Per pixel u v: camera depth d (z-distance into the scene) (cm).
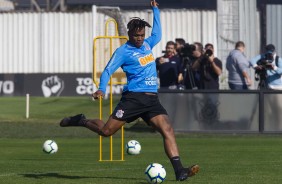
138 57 3047
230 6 8300
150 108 3067
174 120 5941
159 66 6012
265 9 11300
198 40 11369
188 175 3072
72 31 11912
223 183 3089
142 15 10306
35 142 5625
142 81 3052
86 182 3127
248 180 3203
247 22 8375
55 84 11050
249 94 5900
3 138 5988
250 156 4422
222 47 8288
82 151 4869
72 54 11931
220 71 6012
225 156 4428
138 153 4297
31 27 12000
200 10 11350
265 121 5916
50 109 8312
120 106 3059
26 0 14850
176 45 6191
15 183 3117
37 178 3288
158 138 5875
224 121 5919
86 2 12169
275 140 5600
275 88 6044
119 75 4850
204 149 4925
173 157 3073
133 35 3033
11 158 4356
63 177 3322
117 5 10862
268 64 6016
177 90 5906
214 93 5912
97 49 5559
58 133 6206
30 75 11150
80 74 11019
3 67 12025
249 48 8412
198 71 6044
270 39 11275
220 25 8300
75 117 3130
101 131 3089
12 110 8275
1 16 12006
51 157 4422
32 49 12006
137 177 3309
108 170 3625
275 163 3994
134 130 6241
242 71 6159
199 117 5928
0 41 12025
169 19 11381
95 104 8669
